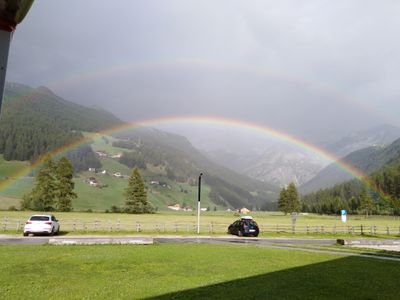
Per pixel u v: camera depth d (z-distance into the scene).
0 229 45.34
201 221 83.06
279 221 99.62
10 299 11.12
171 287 13.23
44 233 38.22
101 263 18.56
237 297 11.87
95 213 112.06
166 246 27.78
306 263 20.19
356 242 35.25
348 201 175.62
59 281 13.96
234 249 26.36
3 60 3.91
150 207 126.69
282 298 11.83
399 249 32.50
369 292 13.00
